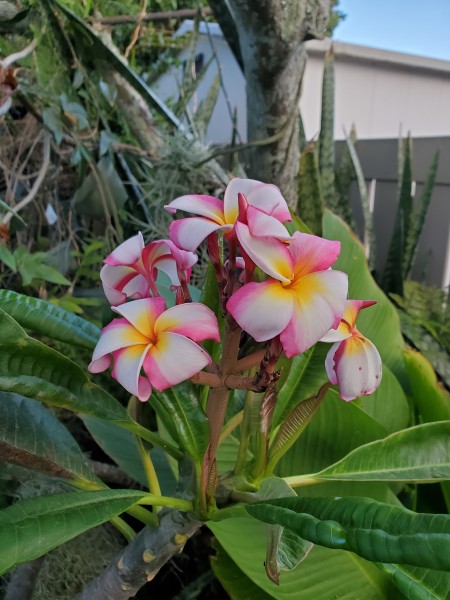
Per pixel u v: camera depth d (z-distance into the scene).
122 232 0.95
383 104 2.24
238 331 0.31
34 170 0.95
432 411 0.64
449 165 1.29
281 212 0.30
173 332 0.28
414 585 0.34
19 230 0.83
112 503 0.30
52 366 0.33
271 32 0.69
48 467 0.37
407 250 1.15
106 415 0.36
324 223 0.71
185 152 0.90
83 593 0.43
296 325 0.26
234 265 0.30
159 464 0.64
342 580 0.49
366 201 1.18
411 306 1.03
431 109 2.38
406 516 0.24
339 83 2.11
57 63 0.87
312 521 0.26
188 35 1.44
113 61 0.85
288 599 0.47
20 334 0.31
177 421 0.32
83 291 0.91
